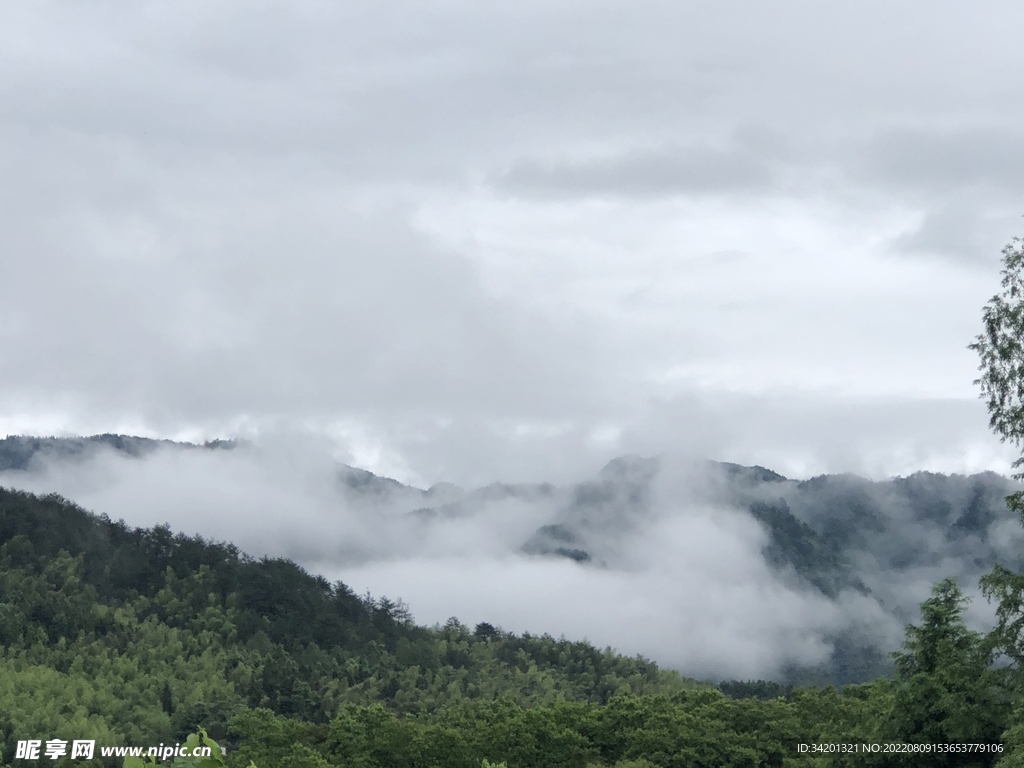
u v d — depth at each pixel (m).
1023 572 55.09
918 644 63.16
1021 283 52.97
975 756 58.91
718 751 96.44
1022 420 52.53
